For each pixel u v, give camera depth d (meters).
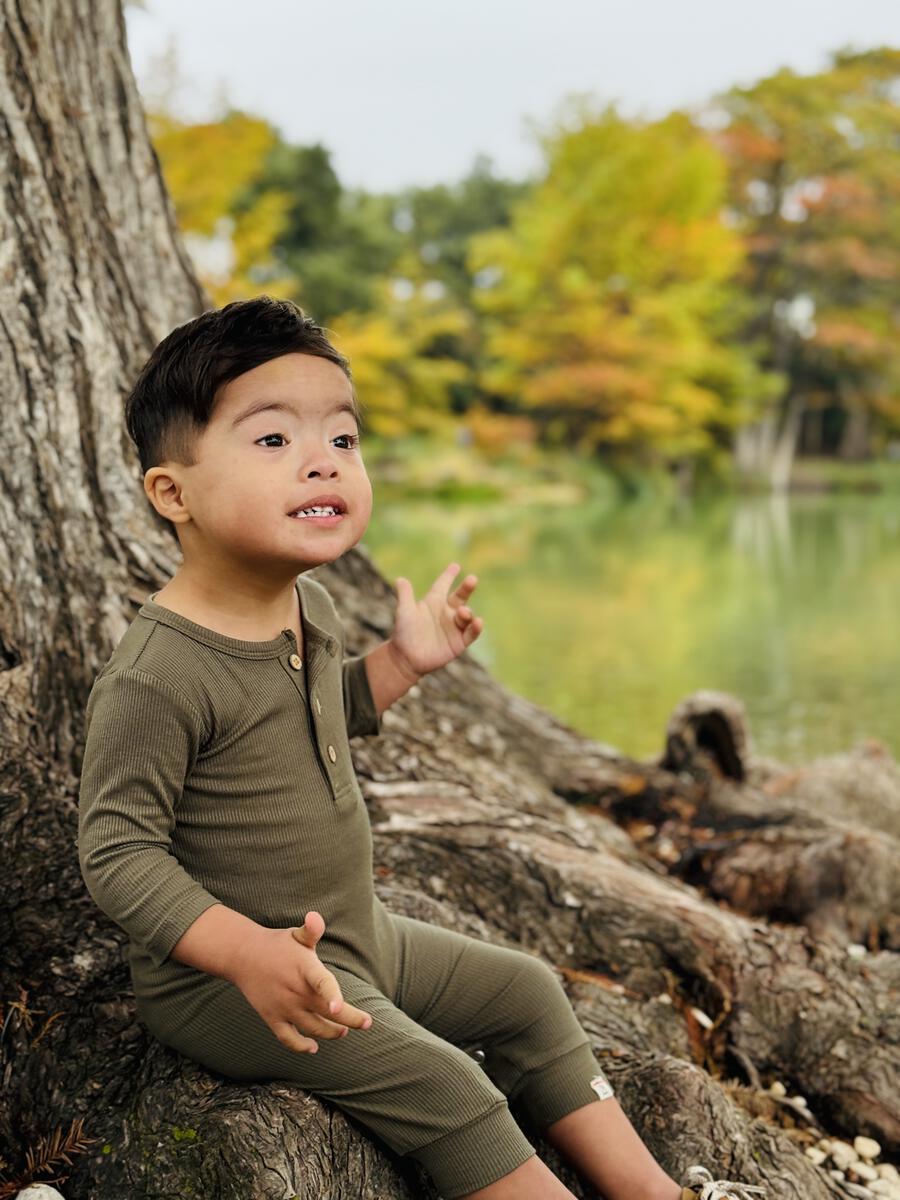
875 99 41.88
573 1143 1.65
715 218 34.56
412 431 31.23
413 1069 1.46
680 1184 1.69
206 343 1.46
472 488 27.78
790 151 41.12
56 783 1.95
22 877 1.80
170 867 1.39
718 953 2.20
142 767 1.41
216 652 1.48
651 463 32.38
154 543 2.28
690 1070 1.82
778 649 8.10
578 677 7.03
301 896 1.51
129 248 2.57
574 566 13.95
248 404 1.46
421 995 1.66
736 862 2.76
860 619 9.64
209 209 20.05
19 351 2.23
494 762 2.80
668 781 3.07
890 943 2.71
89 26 2.58
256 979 1.32
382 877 2.19
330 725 1.57
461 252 43.56
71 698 2.11
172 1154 1.45
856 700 6.43
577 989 2.11
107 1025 1.68
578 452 31.91
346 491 1.49
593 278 33.34
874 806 3.77
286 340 1.48
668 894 2.29
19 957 1.74
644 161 32.97
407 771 2.50
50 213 2.34
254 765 1.48
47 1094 1.61
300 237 34.78
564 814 2.71
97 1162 1.50
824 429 47.12
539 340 31.64
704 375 34.16
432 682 2.91
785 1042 2.18
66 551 2.18
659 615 9.82
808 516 24.02
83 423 2.27
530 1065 1.67
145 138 2.69
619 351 30.75
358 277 34.38
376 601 2.90
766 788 3.76
